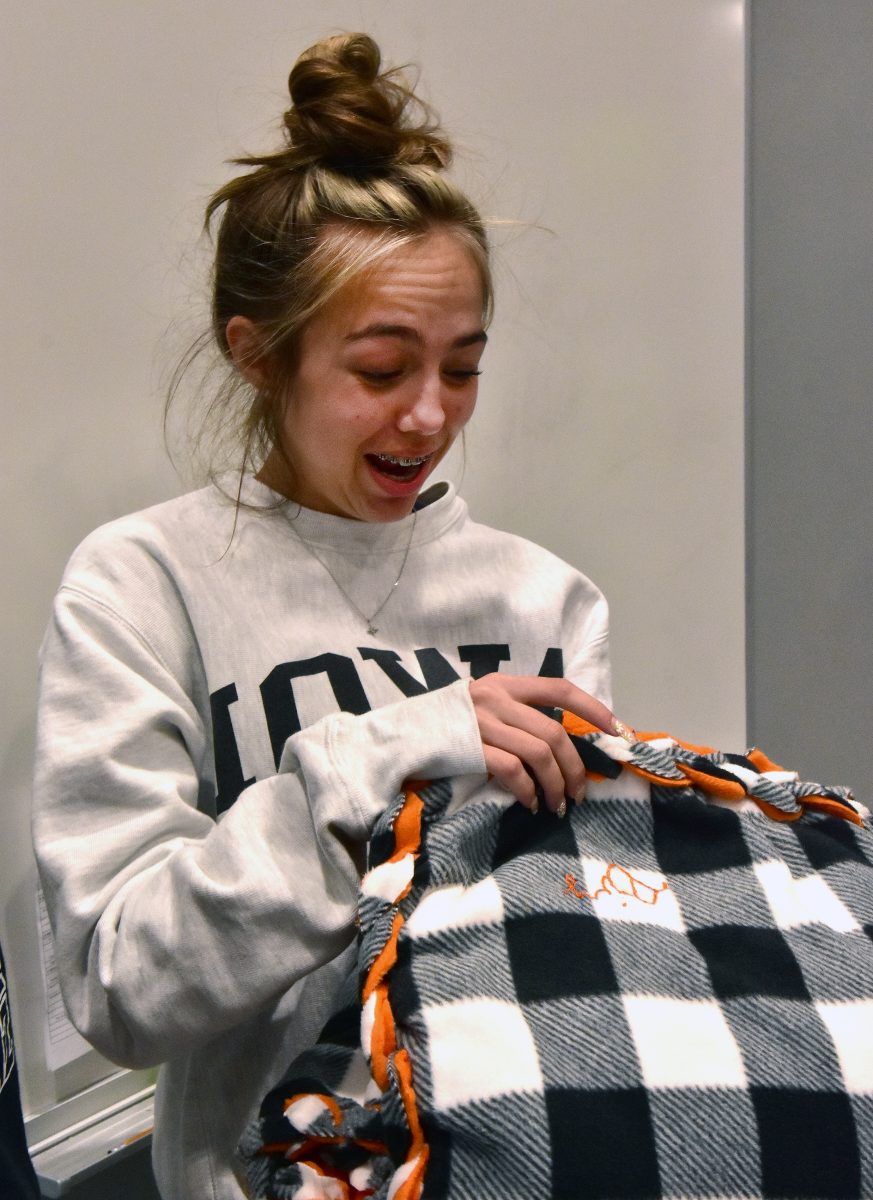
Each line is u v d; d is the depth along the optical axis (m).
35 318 0.95
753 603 1.67
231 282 0.80
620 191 1.42
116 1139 1.05
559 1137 0.51
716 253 1.54
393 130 0.78
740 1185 0.52
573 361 1.40
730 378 1.59
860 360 1.50
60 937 0.69
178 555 0.80
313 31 1.12
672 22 1.45
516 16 1.29
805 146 1.51
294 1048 0.75
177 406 1.06
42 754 0.73
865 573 1.54
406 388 0.75
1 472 0.94
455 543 0.92
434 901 0.59
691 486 1.57
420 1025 0.54
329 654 0.81
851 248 1.49
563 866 0.62
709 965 0.59
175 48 1.02
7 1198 0.60
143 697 0.74
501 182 1.29
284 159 0.78
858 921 0.63
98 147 0.97
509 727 0.64
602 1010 0.56
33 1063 1.01
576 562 1.45
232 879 0.62
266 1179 0.60
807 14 1.48
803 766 1.66
